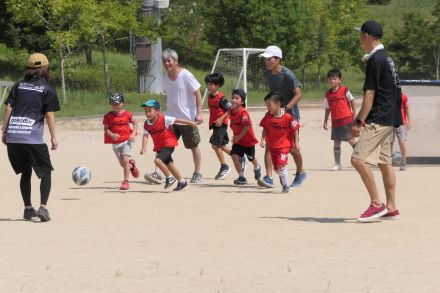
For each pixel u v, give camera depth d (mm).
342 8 84438
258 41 76750
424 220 13148
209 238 11812
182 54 88375
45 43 65438
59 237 12078
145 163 23953
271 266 9828
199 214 14219
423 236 11719
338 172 20906
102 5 59250
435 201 15328
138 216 14109
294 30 76875
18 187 18641
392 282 8906
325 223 13023
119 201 16125
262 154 26422
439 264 9820
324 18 81812
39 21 57625
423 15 115312
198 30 90188
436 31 94500
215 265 9930
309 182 18781
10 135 13875
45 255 10688
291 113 17812
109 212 14656
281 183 17078
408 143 24031
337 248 10906
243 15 76625
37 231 12680
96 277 9336
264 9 75812
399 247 10922
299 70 89688
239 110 18375
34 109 13945
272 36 75938
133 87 67438
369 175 12992
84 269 9781
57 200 16391
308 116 47438
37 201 16359
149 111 17516
